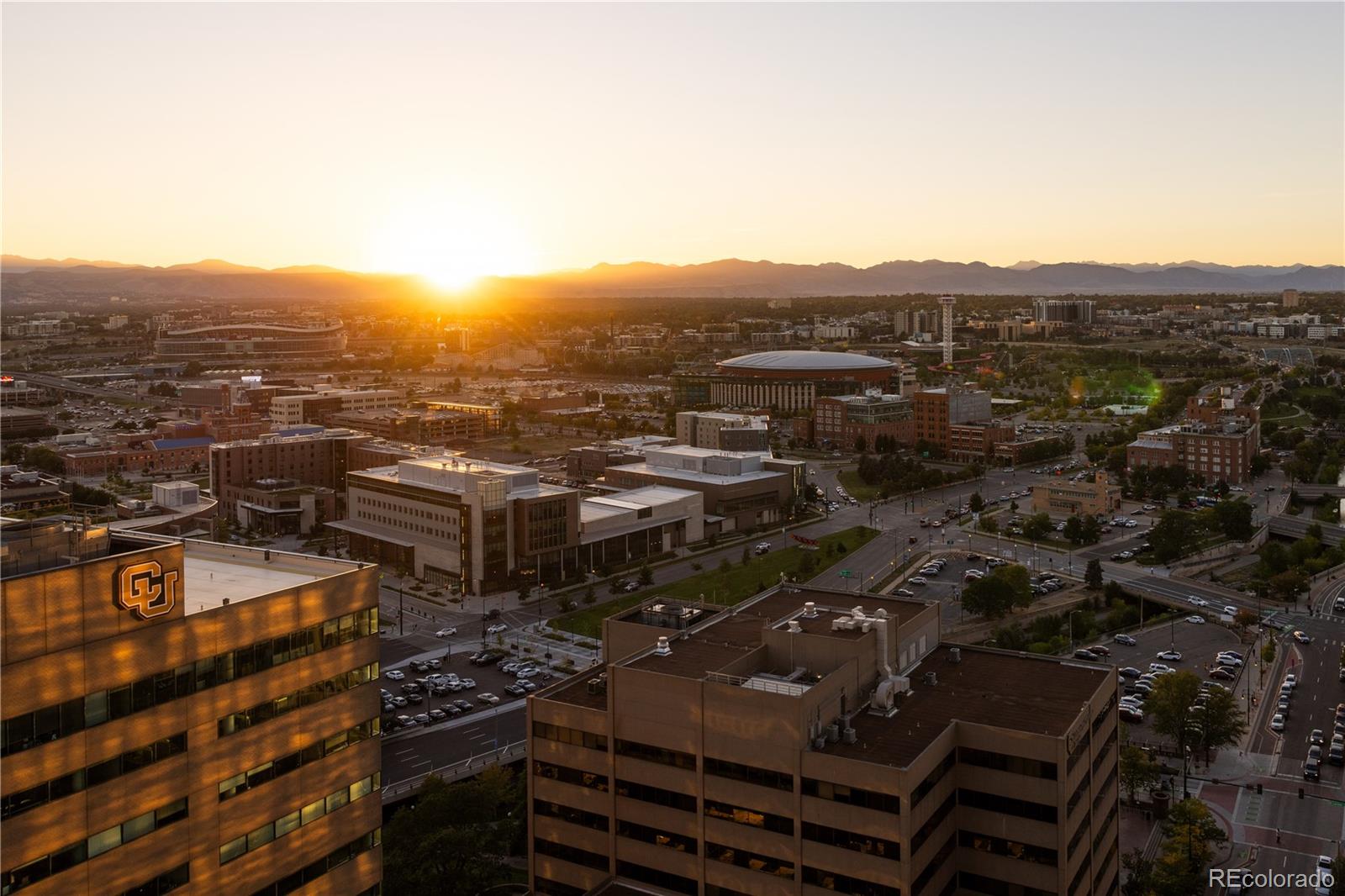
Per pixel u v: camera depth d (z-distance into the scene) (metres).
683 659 128.75
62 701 75.06
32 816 73.62
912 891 106.06
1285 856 165.75
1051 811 112.56
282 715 91.44
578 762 124.69
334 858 97.25
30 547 83.12
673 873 118.69
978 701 126.19
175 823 83.06
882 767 105.25
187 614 85.44
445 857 146.00
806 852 109.94
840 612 144.25
